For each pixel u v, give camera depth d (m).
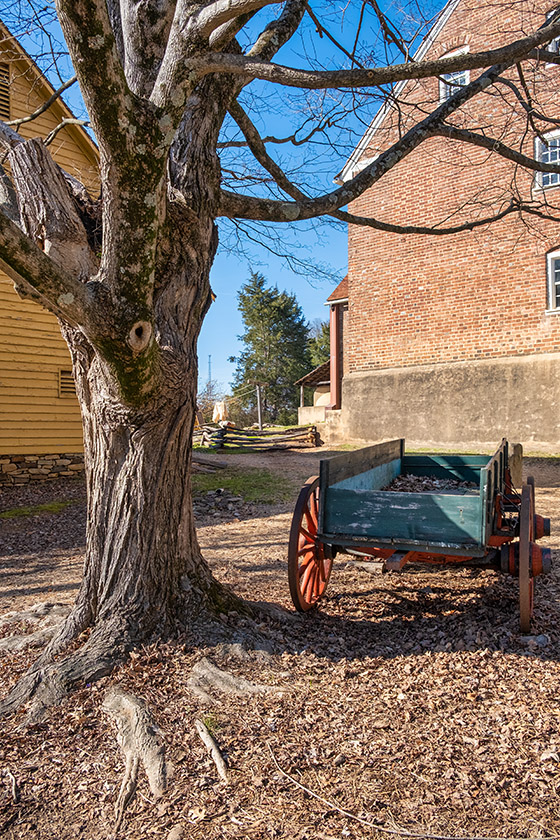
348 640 4.18
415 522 3.93
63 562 7.21
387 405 15.90
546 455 12.77
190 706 3.19
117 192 2.69
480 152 14.02
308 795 2.56
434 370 15.02
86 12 2.21
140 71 3.73
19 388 12.20
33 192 3.33
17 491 11.75
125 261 2.83
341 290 20.22
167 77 2.86
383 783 2.63
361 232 16.44
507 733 2.97
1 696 3.34
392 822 2.39
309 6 4.74
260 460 15.60
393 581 5.60
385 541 3.97
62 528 9.12
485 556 4.14
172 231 3.68
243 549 7.30
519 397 13.64
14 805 2.55
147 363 3.24
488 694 3.37
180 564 3.96
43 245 3.42
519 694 3.35
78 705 3.22
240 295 52.59
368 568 5.99
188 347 3.85
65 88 5.46
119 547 3.77
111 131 2.54
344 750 2.87
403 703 3.30
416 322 15.43
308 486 4.47
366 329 16.45
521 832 2.32
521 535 3.98
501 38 13.05
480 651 3.91
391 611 4.80
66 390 13.05
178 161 3.72
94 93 2.44
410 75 3.28
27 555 7.63
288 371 51.16
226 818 2.43
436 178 14.84
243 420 48.59
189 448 4.04
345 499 4.15
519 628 4.20
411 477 6.84
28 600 5.57
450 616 4.63
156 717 3.09
